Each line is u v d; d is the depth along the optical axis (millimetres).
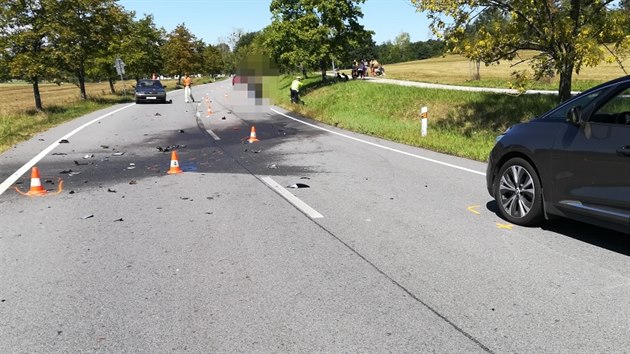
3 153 12367
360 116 21312
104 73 44156
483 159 10727
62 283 4461
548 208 5484
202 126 18844
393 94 24453
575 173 5109
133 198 7672
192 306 3979
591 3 11391
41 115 22391
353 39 33562
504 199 6113
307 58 32125
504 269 4605
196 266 4812
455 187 8125
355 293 4164
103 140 14891
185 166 10500
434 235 5641
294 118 21922
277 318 3762
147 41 54031
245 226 6109
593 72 38500
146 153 12352
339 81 35562
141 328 3650
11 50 23891
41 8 24625
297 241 5508
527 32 12352
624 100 5020
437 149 12438
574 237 5465
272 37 32406
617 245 5184
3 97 52750
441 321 3678
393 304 3957
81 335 3564
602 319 3656
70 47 25766
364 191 7926
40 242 5598
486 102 18391
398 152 12086
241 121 20719
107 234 5859
